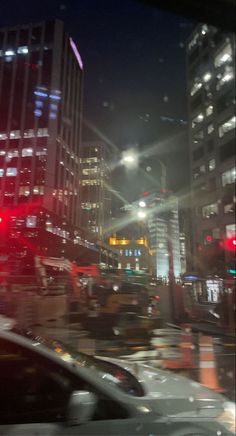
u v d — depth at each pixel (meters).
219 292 13.86
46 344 2.82
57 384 2.57
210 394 3.18
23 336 2.73
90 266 9.09
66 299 7.17
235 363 7.28
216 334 11.09
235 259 23.73
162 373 3.47
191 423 2.75
